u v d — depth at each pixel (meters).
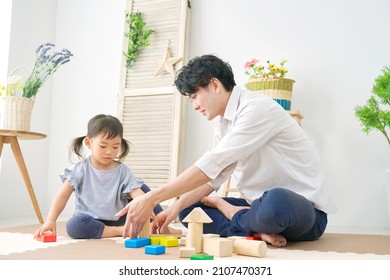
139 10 3.33
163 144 3.10
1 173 2.96
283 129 1.57
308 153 1.63
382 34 2.79
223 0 3.16
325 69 2.88
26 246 1.45
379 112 2.43
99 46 3.43
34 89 2.60
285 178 1.61
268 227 1.45
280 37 2.99
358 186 2.75
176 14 3.21
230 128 1.61
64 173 1.81
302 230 1.53
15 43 3.05
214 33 3.16
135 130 3.21
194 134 3.15
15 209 3.08
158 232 1.66
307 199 1.58
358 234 2.10
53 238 1.58
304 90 2.90
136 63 3.29
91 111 3.40
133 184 1.84
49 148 3.46
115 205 1.84
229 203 1.79
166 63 3.14
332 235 2.02
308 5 2.95
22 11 3.13
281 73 2.71
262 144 1.50
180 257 1.23
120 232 1.73
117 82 3.36
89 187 1.82
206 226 1.72
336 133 2.82
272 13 3.03
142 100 3.22
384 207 2.69
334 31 2.88
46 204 3.40
